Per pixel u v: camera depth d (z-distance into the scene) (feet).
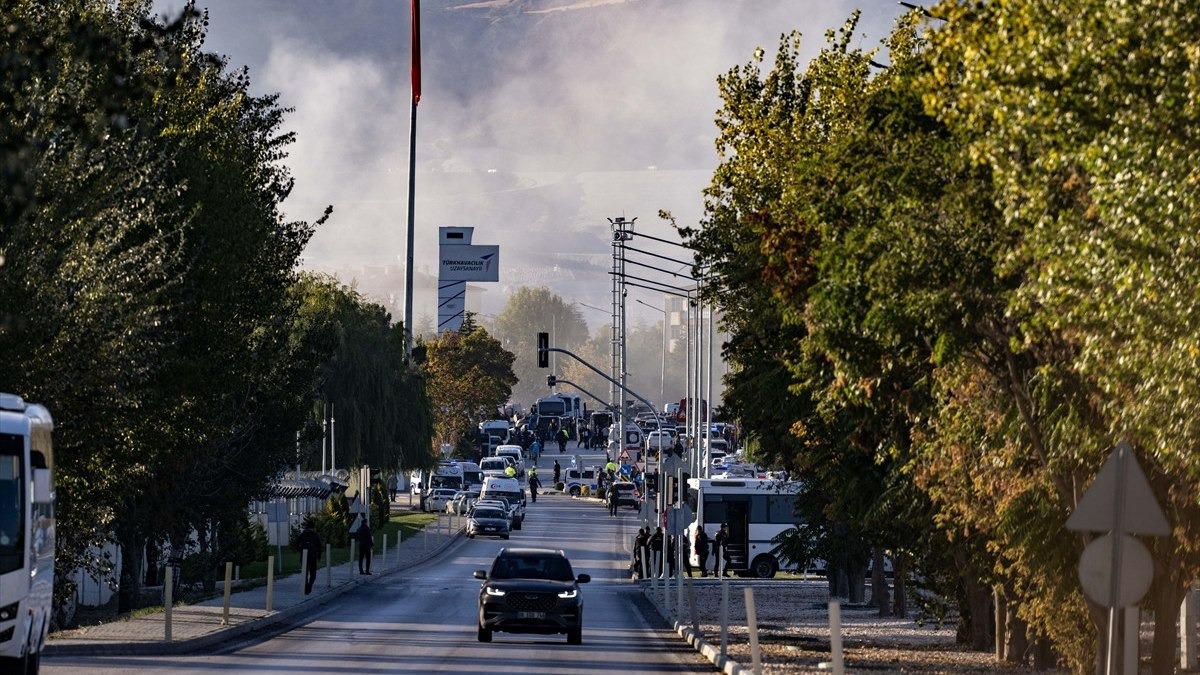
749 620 162.50
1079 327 110.83
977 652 227.61
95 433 206.80
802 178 156.25
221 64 246.06
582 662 199.82
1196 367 95.91
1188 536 129.59
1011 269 115.85
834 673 113.60
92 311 191.31
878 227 129.08
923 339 140.56
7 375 186.19
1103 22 94.17
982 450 145.69
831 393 147.74
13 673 132.46
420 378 593.01
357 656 199.00
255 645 214.48
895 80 139.44
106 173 189.88
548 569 240.94
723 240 217.15
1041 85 97.50
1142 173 93.45
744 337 228.84
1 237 170.19
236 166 247.29
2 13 134.00
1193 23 90.84
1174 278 95.25
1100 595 101.19
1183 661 187.93
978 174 125.08
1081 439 126.72
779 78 214.28
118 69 137.28
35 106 165.89
